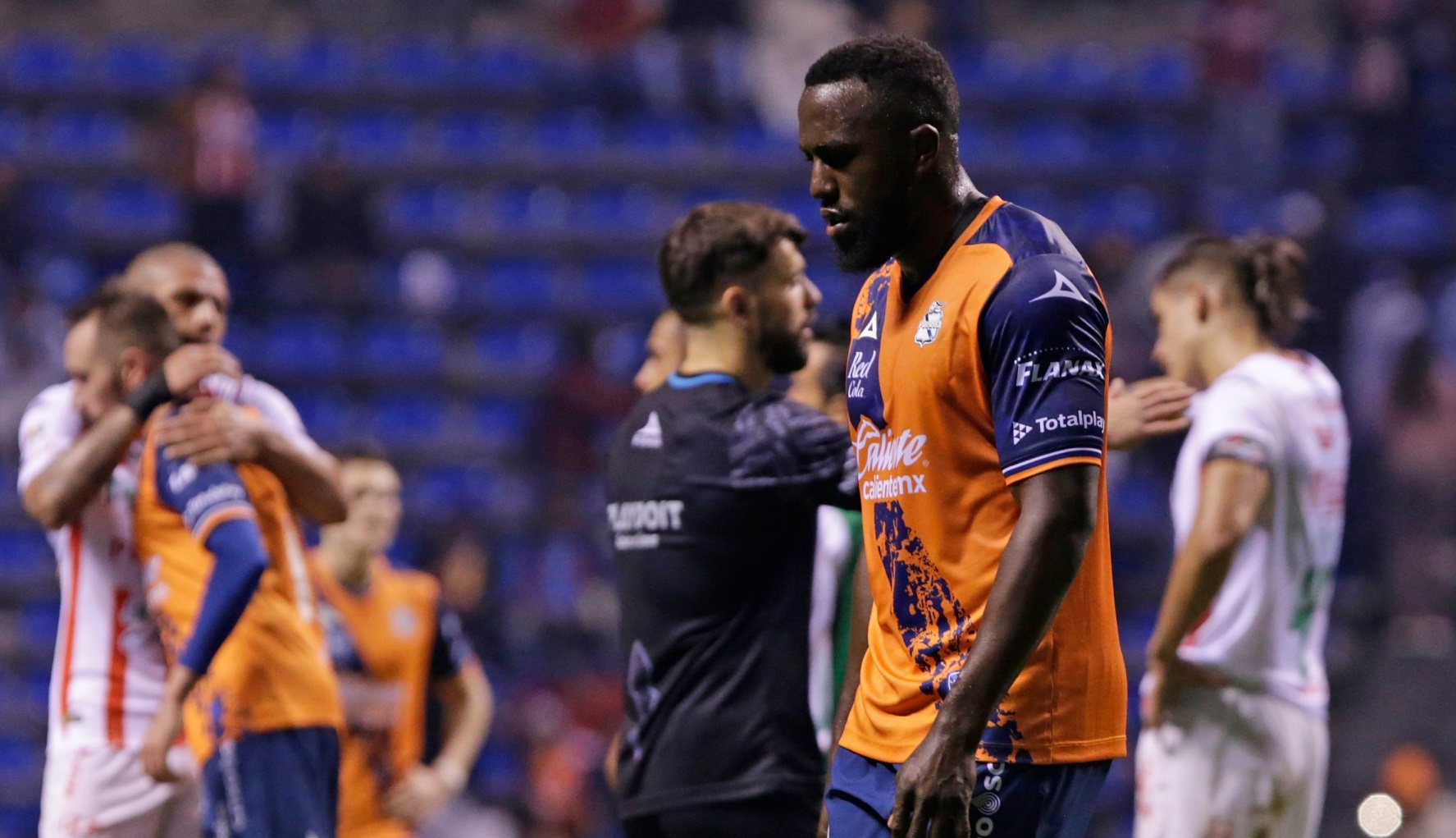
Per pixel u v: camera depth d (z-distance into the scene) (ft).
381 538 68.03
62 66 203.41
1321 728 54.13
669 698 44.80
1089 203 178.91
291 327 160.66
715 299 46.52
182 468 49.52
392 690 68.03
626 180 184.44
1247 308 54.24
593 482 141.28
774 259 46.55
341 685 66.54
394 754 68.08
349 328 161.17
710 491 44.47
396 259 175.73
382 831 67.41
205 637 47.65
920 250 33.71
